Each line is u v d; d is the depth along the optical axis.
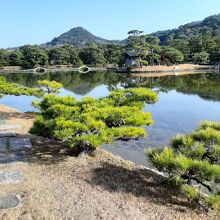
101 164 7.84
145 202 6.03
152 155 6.59
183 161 5.79
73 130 7.58
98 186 6.60
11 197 6.04
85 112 8.38
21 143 9.59
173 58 74.94
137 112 8.57
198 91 30.28
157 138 13.12
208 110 20.00
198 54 78.88
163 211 5.74
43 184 6.66
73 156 8.46
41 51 87.00
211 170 5.62
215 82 39.69
